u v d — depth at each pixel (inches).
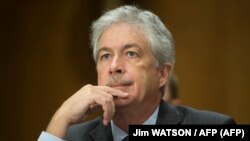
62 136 132.4
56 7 393.4
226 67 384.2
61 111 134.6
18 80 395.9
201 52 384.8
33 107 397.4
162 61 134.6
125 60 129.9
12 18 393.4
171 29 384.5
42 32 394.9
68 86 393.1
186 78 385.1
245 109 382.0
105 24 132.4
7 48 394.0
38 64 395.5
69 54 393.4
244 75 383.2
